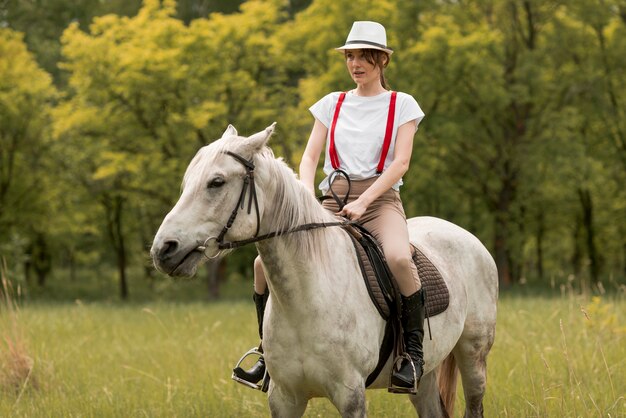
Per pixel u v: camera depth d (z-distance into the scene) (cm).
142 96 2184
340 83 2053
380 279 385
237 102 2317
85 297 2795
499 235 2467
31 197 2559
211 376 694
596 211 2836
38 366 714
